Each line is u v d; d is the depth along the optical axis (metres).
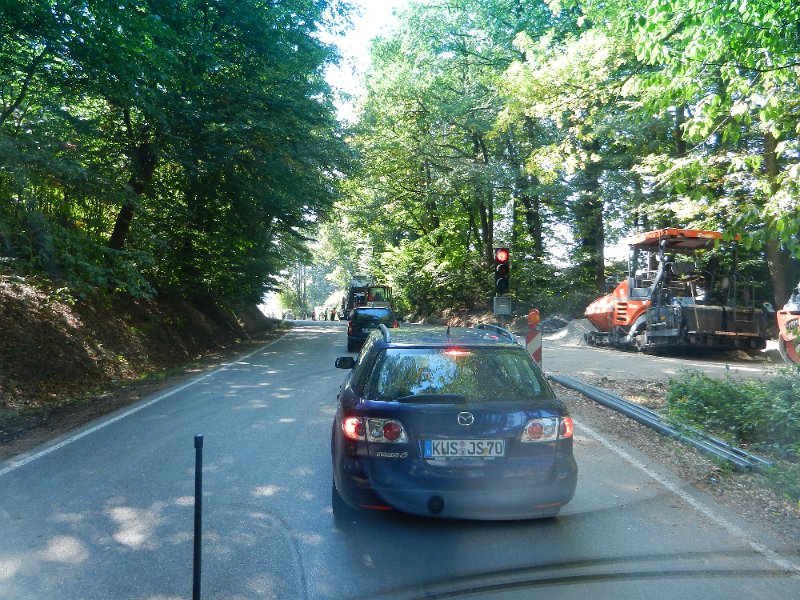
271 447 7.31
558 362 16.77
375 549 4.41
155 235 18.91
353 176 22.72
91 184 11.97
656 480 6.08
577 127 15.36
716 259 19.27
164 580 3.94
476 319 34.38
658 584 3.92
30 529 4.77
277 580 3.94
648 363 16.56
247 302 32.59
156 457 6.88
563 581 3.95
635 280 20.69
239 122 16.89
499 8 26.78
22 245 11.30
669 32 8.14
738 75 7.92
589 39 14.53
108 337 15.42
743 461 6.42
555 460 4.62
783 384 8.20
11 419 9.12
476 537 4.63
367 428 4.58
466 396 4.68
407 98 29.78
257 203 21.08
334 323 53.81
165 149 16.75
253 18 17.34
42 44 10.73
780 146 7.75
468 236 39.78
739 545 4.52
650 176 18.88
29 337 12.54
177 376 14.42
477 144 30.80
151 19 11.23
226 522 4.91
